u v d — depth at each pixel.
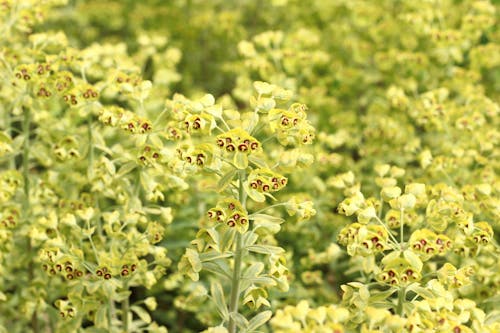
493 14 0.92
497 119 0.80
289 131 0.57
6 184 0.69
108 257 0.64
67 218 0.64
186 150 0.57
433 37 0.83
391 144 0.81
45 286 0.72
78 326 0.67
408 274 0.56
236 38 1.09
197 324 0.81
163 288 0.80
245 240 0.60
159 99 0.82
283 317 0.52
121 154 0.69
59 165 0.74
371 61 0.98
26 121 0.71
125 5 1.27
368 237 0.57
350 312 0.59
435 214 0.60
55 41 0.71
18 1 0.75
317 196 0.79
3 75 0.70
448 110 0.76
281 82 0.83
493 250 0.67
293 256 0.79
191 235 0.78
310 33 0.89
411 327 0.54
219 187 0.57
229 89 1.17
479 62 0.85
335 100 0.88
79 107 0.68
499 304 0.66
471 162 0.74
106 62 0.71
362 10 0.95
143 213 0.66
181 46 1.16
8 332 0.76
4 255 0.70
